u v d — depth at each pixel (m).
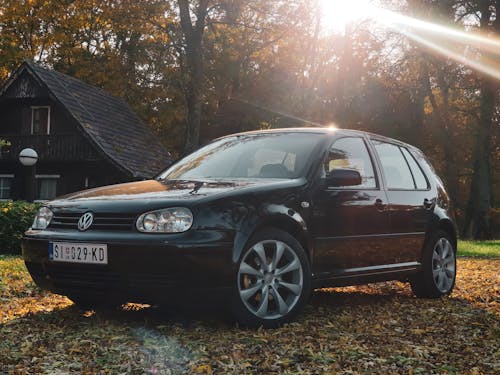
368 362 3.95
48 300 6.02
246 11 29.58
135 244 4.33
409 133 35.34
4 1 35.44
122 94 31.95
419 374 3.74
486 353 4.31
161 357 3.89
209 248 4.36
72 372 3.58
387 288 7.52
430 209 6.75
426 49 30.73
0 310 5.43
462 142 36.59
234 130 38.31
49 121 27.67
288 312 4.88
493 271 10.30
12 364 3.73
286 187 5.04
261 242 4.74
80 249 4.56
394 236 6.11
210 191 4.69
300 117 36.81
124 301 4.60
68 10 35.34
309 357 4.00
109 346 4.13
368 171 6.03
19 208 13.33
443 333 4.95
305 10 29.00
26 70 26.89
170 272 4.30
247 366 3.74
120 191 4.99
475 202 33.66
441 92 35.78
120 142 27.00
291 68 36.59
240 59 35.06
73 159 26.72
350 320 5.29
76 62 35.94
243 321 4.64
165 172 6.02
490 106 31.62
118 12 27.70
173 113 34.69
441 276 6.90
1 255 12.66
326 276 5.32
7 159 27.69
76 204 4.82
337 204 5.43
